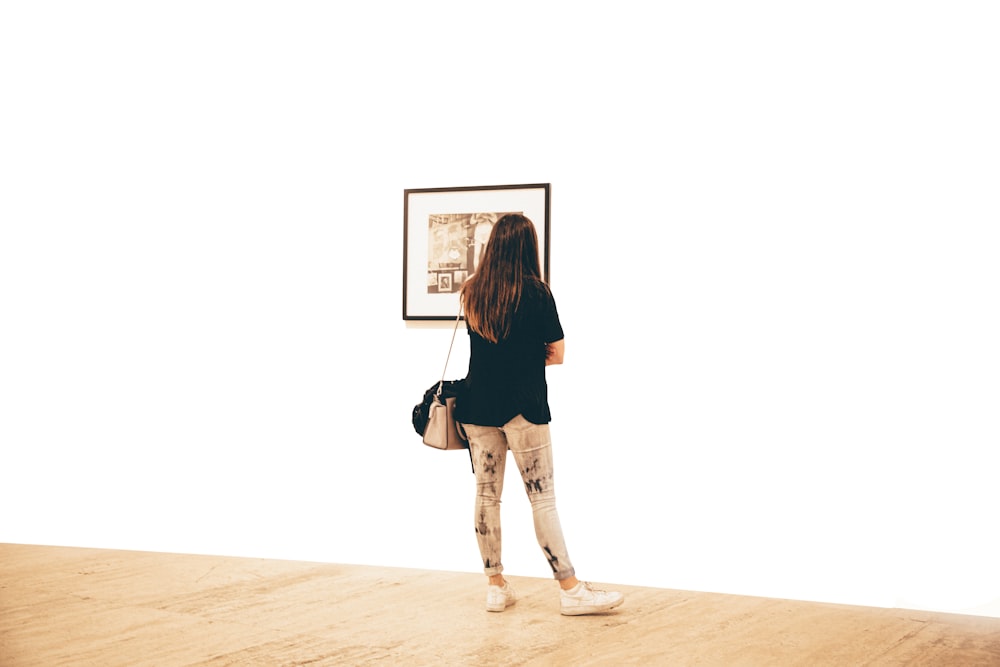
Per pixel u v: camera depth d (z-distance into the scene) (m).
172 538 6.24
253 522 6.07
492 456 4.57
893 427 4.98
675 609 4.70
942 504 4.90
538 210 5.55
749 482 5.20
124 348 6.36
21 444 6.53
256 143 6.14
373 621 4.37
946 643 4.08
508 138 5.65
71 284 6.47
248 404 6.11
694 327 5.31
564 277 5.53
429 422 4.61
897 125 5.03
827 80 5.14
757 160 5.23
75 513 6.43
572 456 5.48
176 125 6.30
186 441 6.22
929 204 4.97
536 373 4.48
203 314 6.21
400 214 5.84
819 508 5.08
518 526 5.52
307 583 5.21
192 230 6.25
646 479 5.36
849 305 5.07
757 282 5.22
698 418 5.29
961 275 4.91
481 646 3.96
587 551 5.44
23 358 6.54
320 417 5.96
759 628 4.32
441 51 5.79
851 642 4.08
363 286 5.90
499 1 5.69
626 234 5.43
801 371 5.13
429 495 5.74
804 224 5.15
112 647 3.93
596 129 5.50
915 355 4.96
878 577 4.98
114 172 6.41
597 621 4.42
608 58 5.49
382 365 5.85
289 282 6.05
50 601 4.74
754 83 5.25
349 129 5.96
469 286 4.54
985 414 4.85
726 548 5.22
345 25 5.98
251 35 6.16
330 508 5.93
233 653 3.84
